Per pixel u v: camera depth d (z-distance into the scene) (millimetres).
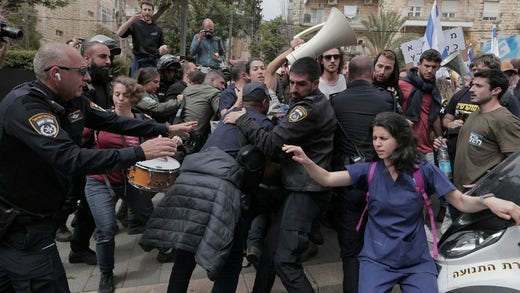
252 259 3334
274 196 2883
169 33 21219
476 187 2467
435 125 4457
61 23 28391
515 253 1926
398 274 2271
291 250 2613
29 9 20906
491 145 3244
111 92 3941
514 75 4848
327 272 3463
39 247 2090
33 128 1914
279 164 2816
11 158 2004
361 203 2779
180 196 2490
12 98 1986
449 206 3670
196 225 2398
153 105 4297
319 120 2547
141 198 3422
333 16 3168
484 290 1900
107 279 3143
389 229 2316
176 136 2992
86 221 3510
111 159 2018
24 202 2045
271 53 32688
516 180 2268
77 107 2342
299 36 3639
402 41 28750
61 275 2213
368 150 2771
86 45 3717
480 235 2152
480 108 3361
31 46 23094
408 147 2266
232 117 2697
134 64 6336
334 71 3828
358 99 2867
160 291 3146
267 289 2918
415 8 32312
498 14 30672
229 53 26828
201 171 2551
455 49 7027
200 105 4219
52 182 2123
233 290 2740
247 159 2592
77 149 1976
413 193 2295
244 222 2768
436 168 2350
